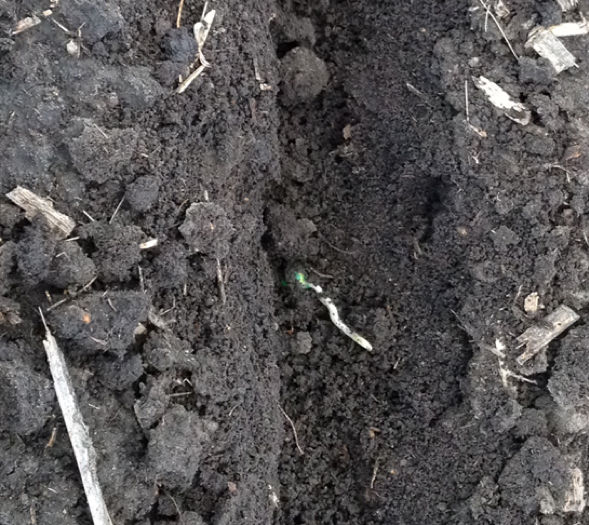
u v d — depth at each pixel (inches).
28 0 6.3
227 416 7.5
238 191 8.1
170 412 6.7
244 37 7.8
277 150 8.4
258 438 8.0
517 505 8.2
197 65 7.4
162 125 7.2
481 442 8.4
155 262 6.9
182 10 7.4
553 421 8.2
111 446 6.4
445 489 8.6
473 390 8.3
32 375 5.9
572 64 8.0
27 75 6.3
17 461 5.9
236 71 7.7
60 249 6.2
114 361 6.5
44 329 6.2
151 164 6.9
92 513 6.1
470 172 8.1
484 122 8.0
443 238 8.5
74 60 6.5
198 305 7.5
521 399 8.2
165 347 6.8
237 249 8.0
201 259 7.4
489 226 8.2
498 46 8.1
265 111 8.0
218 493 7.3
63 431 6.1
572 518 8.2
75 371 6.3
